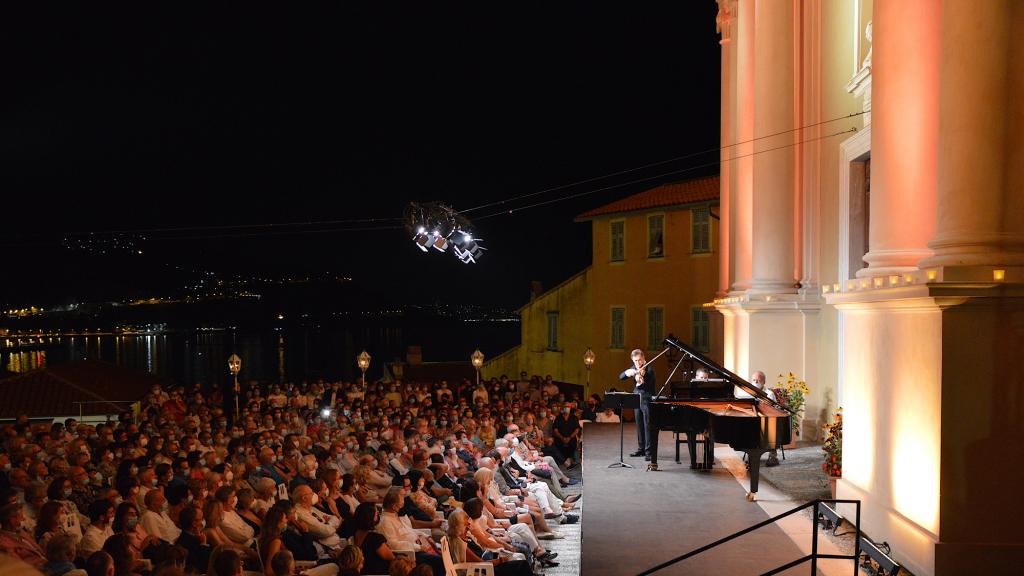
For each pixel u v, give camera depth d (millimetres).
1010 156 6816
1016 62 6828
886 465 7887
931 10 8328
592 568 7387
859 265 13508
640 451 13133
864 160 13422
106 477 12023
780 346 14523
